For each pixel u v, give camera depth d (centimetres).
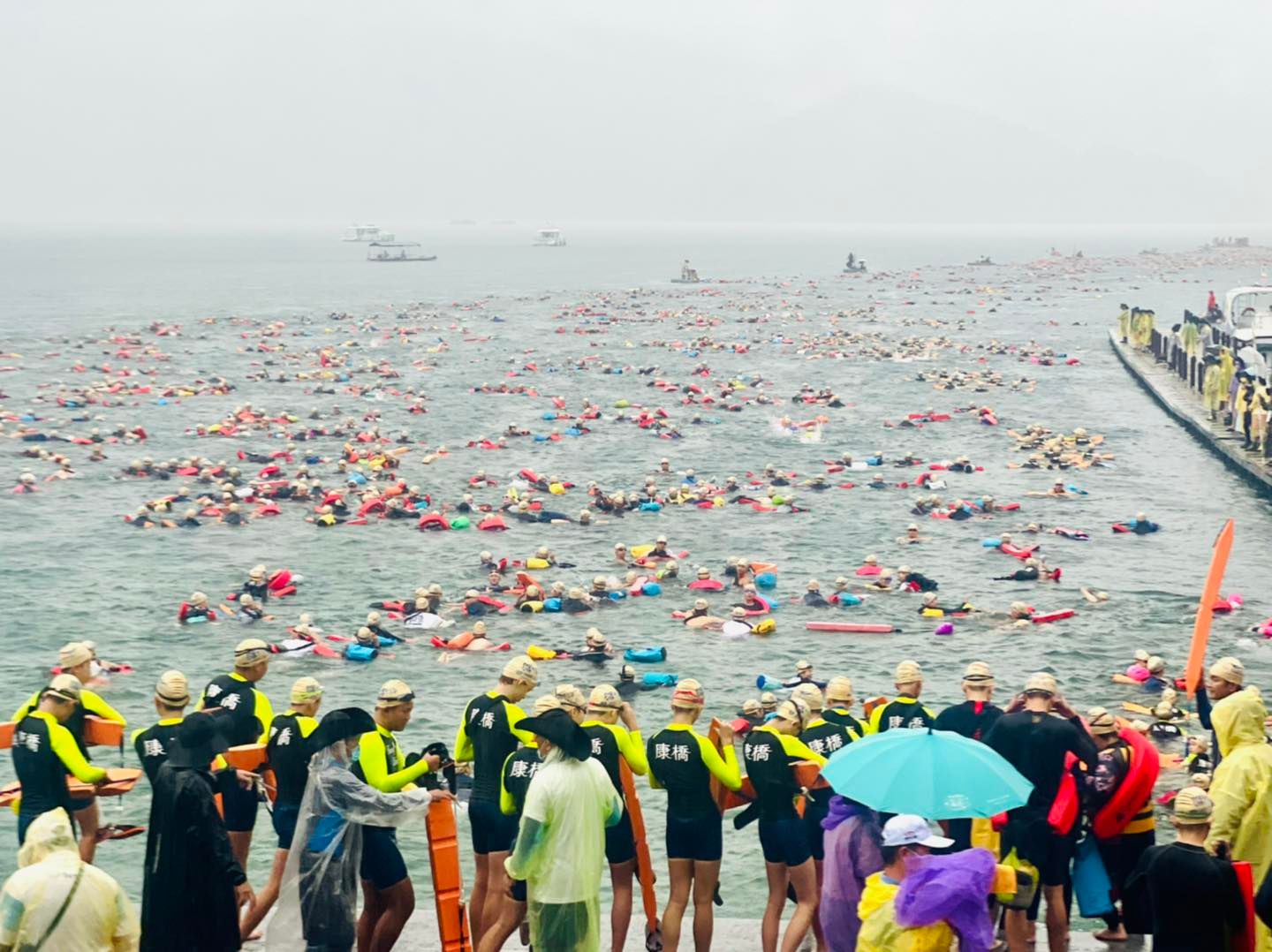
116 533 5050
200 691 3391
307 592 4309
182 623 3950
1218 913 1059
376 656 3666
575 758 1165
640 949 1360
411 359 10694
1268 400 6506
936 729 1401
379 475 6181
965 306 16712
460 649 3731
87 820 1436
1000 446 7056
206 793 1102
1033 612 4112
